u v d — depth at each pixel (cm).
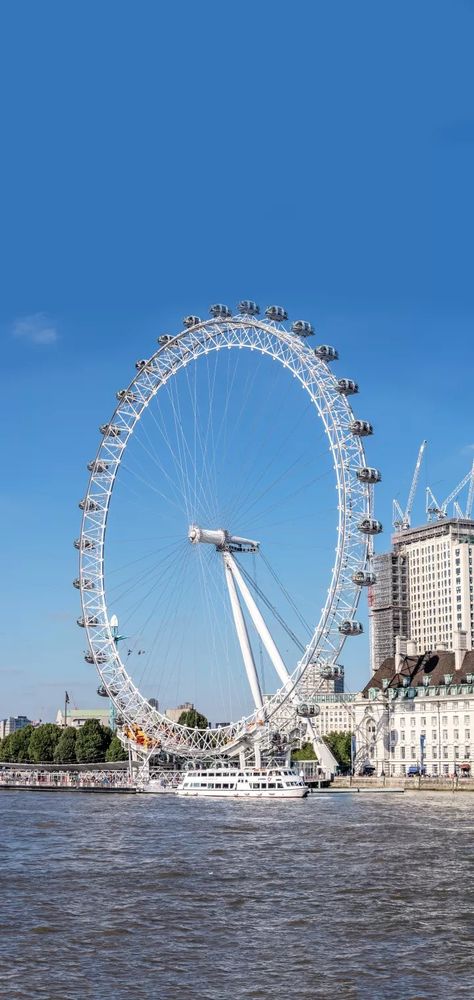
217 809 18025
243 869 10481
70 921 7956
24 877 10056
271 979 6419
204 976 6488
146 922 7919
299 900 8750
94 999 6025
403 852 11638
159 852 11894
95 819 16200
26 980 6400
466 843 12425
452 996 6084
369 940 7325
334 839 12938
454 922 7862
